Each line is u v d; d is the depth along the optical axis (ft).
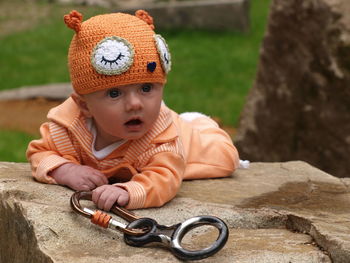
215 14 59.72
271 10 25.57
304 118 24.75
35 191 13.10
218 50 53.93
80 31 12.68
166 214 12.53
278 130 25.64
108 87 12.28
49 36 59.06
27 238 11.94
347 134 23.65
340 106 23.72
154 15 59.88
